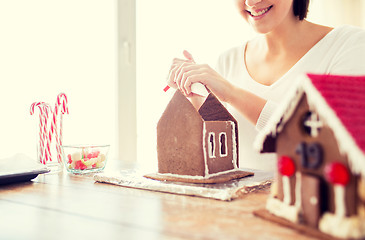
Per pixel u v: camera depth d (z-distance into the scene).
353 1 3.08
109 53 1.92
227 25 2.32
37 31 1.57
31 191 0.81
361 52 1.13
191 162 0.84
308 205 0.50
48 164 1.17
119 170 1.06
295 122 0.53
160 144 0.91
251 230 0.51
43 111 1.15
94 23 1.84
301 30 1.28
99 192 0.79
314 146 0.49
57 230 0.53
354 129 0.44
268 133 0.56
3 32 1.44
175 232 0.51
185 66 1.04
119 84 1.95
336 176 0.44
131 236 0.50
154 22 2.11
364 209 0.44
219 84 1.02
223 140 0.91
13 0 1.48
